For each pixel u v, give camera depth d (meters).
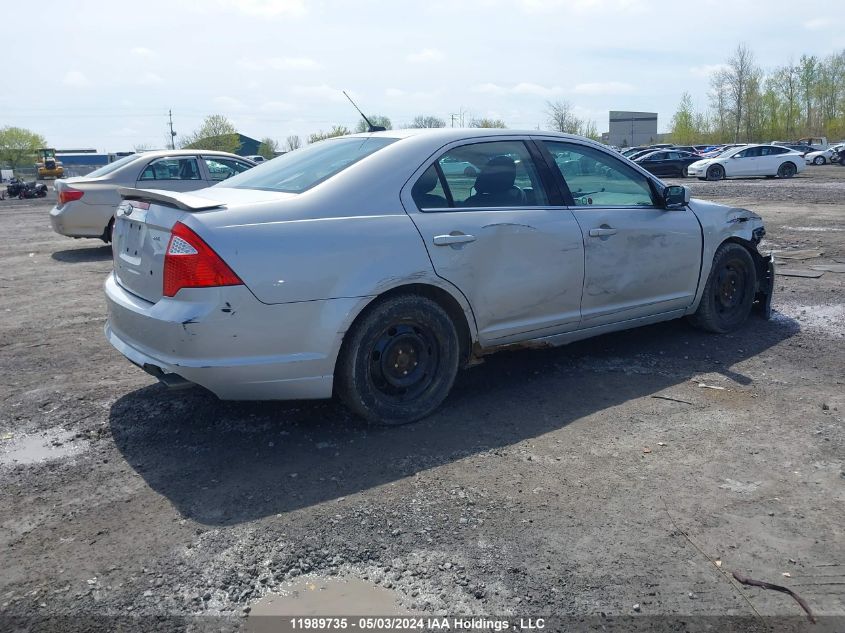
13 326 6.71
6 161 91.19
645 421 4.17
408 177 4.16
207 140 83.31
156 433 4.12
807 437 3.90
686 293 5.48
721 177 31.88
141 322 3.76
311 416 4.31
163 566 2.85
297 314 3.70
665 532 3.03
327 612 2.57
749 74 77.31
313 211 3.83
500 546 2.95
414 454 3.80
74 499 3.40
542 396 4.59
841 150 44.28
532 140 4.77
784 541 2.95
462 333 4.41
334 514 3.21
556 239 4.58
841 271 8.30
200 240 3.54
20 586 2.75
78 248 12.24
